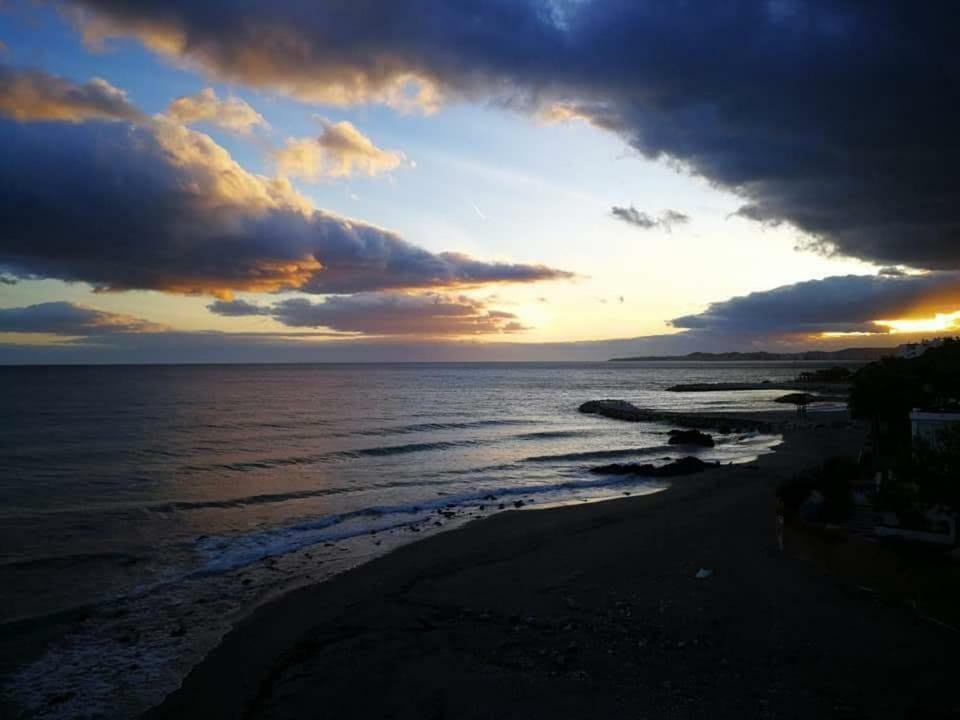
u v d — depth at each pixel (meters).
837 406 79.69
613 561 15.66
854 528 14.74
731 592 13.04
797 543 15.26
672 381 157.50
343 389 105.94
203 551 17.31
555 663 10.02
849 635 10.79
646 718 8.27
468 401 84.31
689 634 11.07
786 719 8.20
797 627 11.19
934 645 10.29
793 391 112.19
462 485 28.06
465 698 8.96
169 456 34.00
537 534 18.78
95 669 10.55
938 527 13.14
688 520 19.88
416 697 9.06
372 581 14.59
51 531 18.95
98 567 15.76
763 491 24.23
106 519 20.48
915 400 24.38
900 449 17.12
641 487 28.00
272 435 43.91
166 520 20.58
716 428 55.41
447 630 11.58
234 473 29.44
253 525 20.19
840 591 12.91
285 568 15.87
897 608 11.96
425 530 19.80
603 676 9.55
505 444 43.00
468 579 14.59
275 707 8.98
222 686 9.80
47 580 14.77
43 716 9.16
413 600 13.25
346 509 22.69
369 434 46.03
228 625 12.30
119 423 49.41
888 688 8.99
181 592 14.15
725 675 9.53
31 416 53.72
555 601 12.94
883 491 13.97
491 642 10.96
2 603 13.35
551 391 113.12
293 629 11.88
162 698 9.62
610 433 51.56
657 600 12.77
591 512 21.81
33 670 10.51
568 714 8.41
